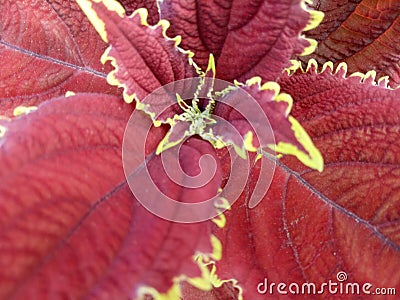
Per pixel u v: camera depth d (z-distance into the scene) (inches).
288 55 4.9
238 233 5.1
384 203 5.2
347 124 5.3
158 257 4.2
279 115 4.4
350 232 5.2
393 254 5.1
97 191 4.4
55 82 5.8
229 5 4.8
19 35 5.8
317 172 5.3
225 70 5.1
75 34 5.8
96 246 4.1
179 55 5.0
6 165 4.1
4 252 3.8
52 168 4.3
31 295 3.7
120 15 4.7
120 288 4.0
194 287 5.6
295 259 5.1
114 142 4.7
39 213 4.0
